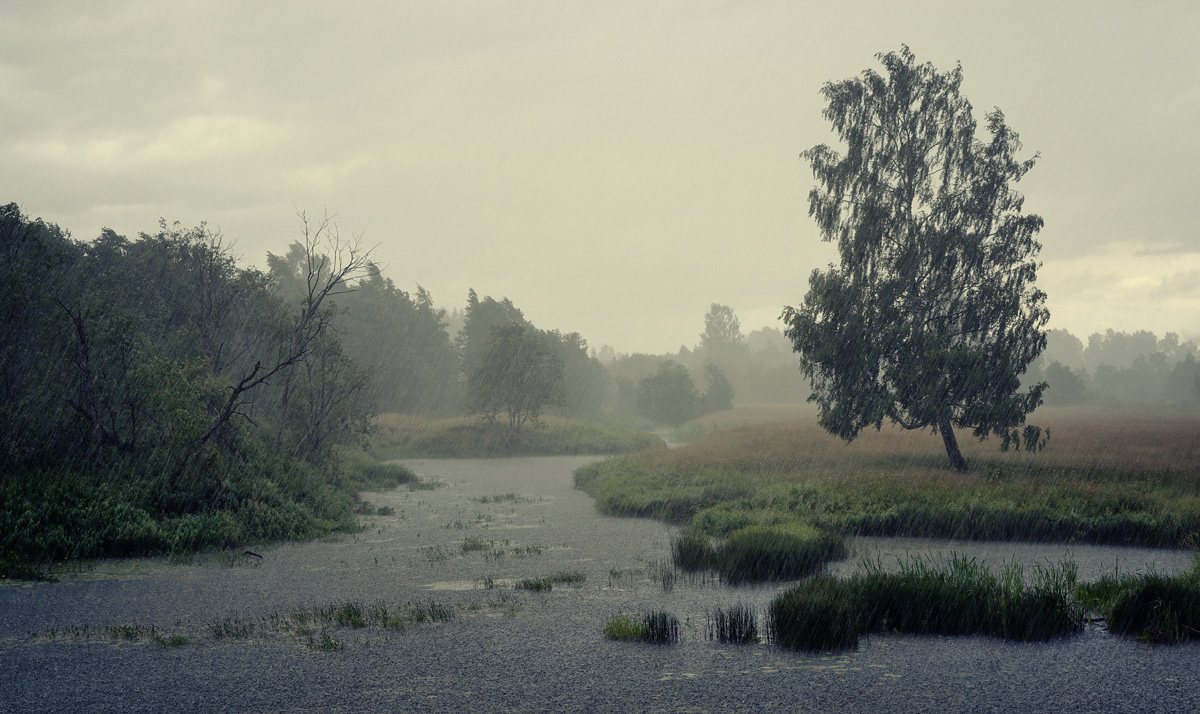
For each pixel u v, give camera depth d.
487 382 54.25
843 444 37.41
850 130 28.36
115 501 16.45
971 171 28.09
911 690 7.15
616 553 16.05
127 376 20.14
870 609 9.68
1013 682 7.39
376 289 84.25
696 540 15.08
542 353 55.75
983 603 9.45
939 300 28.03
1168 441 37.06
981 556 14.94
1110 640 8.97
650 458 33.03
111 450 18.98
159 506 17.25
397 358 79.12
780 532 14.65
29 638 9.60
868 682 7.40
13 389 21.45
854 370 27.31
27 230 24.03
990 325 27.31
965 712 6.57
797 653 8.53
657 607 11.02
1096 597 10.75
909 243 28.12
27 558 14.48
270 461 22.11
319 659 8.52
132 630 9.82
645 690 7.24
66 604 11.51
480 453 50.25
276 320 26.77
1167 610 9.12
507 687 7.40
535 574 13.84
